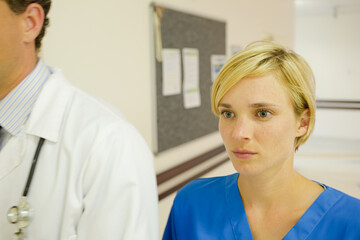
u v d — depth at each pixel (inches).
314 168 143.1
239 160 22.1
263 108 21.0
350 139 218.5
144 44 73.4
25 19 21.8
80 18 57.5
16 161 23.7
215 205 27.2
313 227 22.8
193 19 89.7
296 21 229.9
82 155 23.0
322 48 225.1
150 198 25.0
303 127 23.2
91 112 24.9
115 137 23.6
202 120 99.6
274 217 24.1
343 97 223.6
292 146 22.6
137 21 70.7
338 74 223.0
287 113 21.5
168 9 78.7
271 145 21.3
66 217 22.2
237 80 21.1
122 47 67.1
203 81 98.0
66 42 55.2
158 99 77.9
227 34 112.0
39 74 24.9
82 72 58.6
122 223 22.6
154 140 78.1
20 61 22.8
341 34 218.8
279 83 21.0
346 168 142.3
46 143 23.9
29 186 22.9
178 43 83.7
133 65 70.4
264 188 23.8
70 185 22.4
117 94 66.6
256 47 21.5
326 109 225.1
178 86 85.5
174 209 29.3
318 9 207.3
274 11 154.3
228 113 22.6
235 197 26.5
